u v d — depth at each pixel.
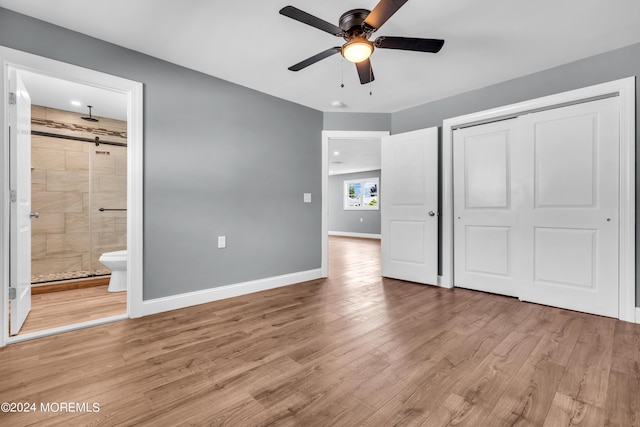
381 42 1.87
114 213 4.09
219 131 3.01
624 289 2.41
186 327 2.28
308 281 3.80
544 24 2.12
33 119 3.54
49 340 2.05
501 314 2.57
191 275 2.82
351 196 10.73
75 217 3.81
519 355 1.83
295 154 3.69
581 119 2.61
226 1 1.89
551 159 2.77
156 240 2.61
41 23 2.08
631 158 2.37
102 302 2.92
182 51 2.50
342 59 2.63
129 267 2.49
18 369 1.68
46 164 3.63
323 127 3.98
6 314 1.99
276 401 1.40
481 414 1.30
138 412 1.32
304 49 2.47
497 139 3.14
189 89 2.80
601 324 2.33
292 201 3.67
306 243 3.82
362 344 1.99
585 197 2.59
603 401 1.38
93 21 2.10
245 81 3.08
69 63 2.18
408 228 3.76
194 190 2.83
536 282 2.86
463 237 3.41
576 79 2.64
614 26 2.14
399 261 3.86
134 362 1.75
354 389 1.49
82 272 3.84
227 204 3.07
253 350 1.91
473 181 3.31
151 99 2.57
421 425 1.24
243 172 3.20
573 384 1.52
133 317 2.47
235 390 1.48
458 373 1.63
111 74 2.36
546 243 2.80
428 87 3.21
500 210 3.13
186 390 1.48
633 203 2.37
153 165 2.59
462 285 3.43
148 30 2.21
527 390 1.48
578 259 2.63
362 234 10.37
